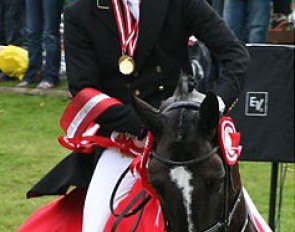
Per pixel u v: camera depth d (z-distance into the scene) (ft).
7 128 65.10
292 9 73.46
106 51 27.91
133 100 23.58
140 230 26.71
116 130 26.71
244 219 25.93
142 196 26.94
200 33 27.71
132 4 27.78
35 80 76.18
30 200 50.93
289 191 51.75
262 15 62.18
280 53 35.06
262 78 35.32
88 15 27.99
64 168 29.19
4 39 77.92
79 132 27.37
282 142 35.53
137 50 27.73
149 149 24.14
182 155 22.58
